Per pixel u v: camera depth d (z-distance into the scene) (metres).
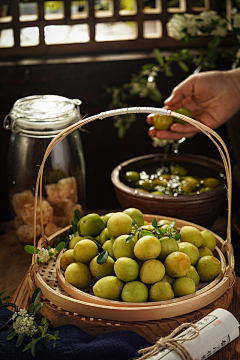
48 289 0.92
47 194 1.16
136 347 0.85
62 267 0.98
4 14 1.69
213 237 1.02
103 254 0.93
